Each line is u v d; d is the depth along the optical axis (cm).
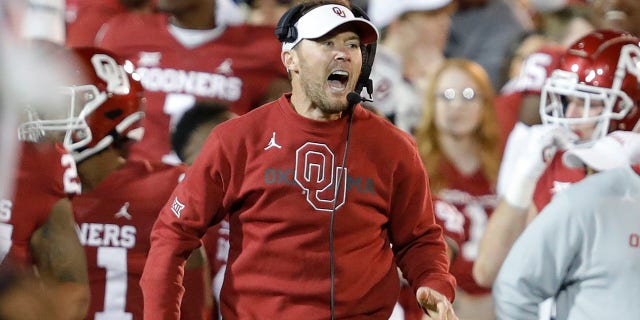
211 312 1292
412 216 1030
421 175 1031
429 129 1794
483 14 2147
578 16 2097
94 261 1249
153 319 1006
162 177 1270
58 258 1127
